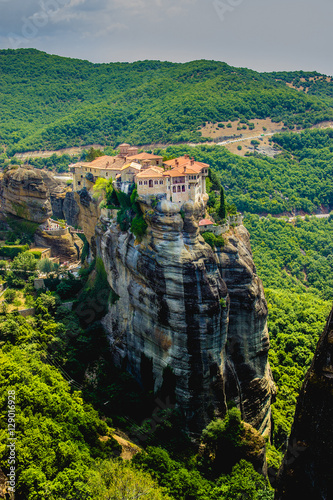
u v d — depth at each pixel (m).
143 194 109.69
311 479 66.44
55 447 86.31
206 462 102.50
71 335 123.44
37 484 79.19
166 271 105.19
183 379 106.19
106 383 115.31
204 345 105.12
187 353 105.44
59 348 119.00
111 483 84.12
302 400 68.88
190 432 106.62
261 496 93.06
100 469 86.38
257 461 102.31
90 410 103.44
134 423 108.75
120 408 110.25
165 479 93.38
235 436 102.94
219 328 106.81
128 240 115.81
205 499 91.94
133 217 115.94
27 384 97.31
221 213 117.94
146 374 113.56
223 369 109.69
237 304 113.56
